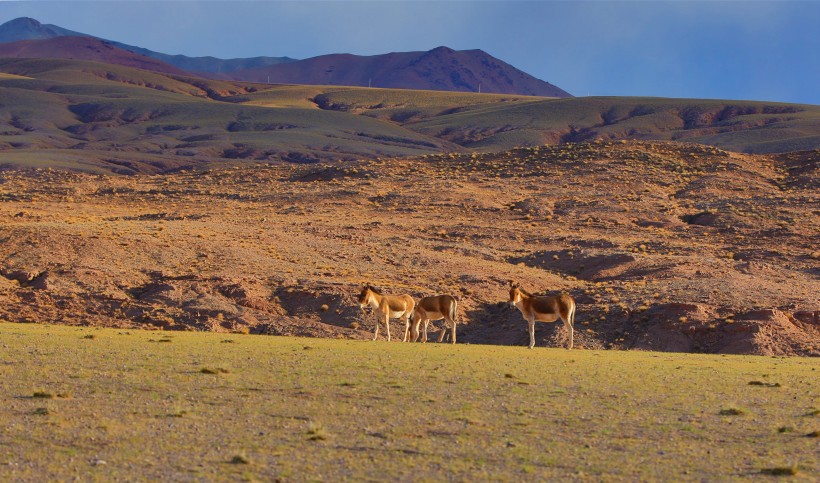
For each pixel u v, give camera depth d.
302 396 36.59
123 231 141.75
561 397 38.62
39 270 115.69
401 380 42.06
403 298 74.12
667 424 32.94
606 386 42.75
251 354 52.75
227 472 24.42
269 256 136.88
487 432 30.39
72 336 63.19
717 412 35.84
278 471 24.67
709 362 60.78
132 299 108.88
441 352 59.06
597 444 29.17
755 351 98.25
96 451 26.25
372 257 143.50
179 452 26.41
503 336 107.25
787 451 28.83
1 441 27.09
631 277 138.88
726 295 118.25
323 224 184.50
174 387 38.00
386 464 25.72
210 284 112.31
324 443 28.06
